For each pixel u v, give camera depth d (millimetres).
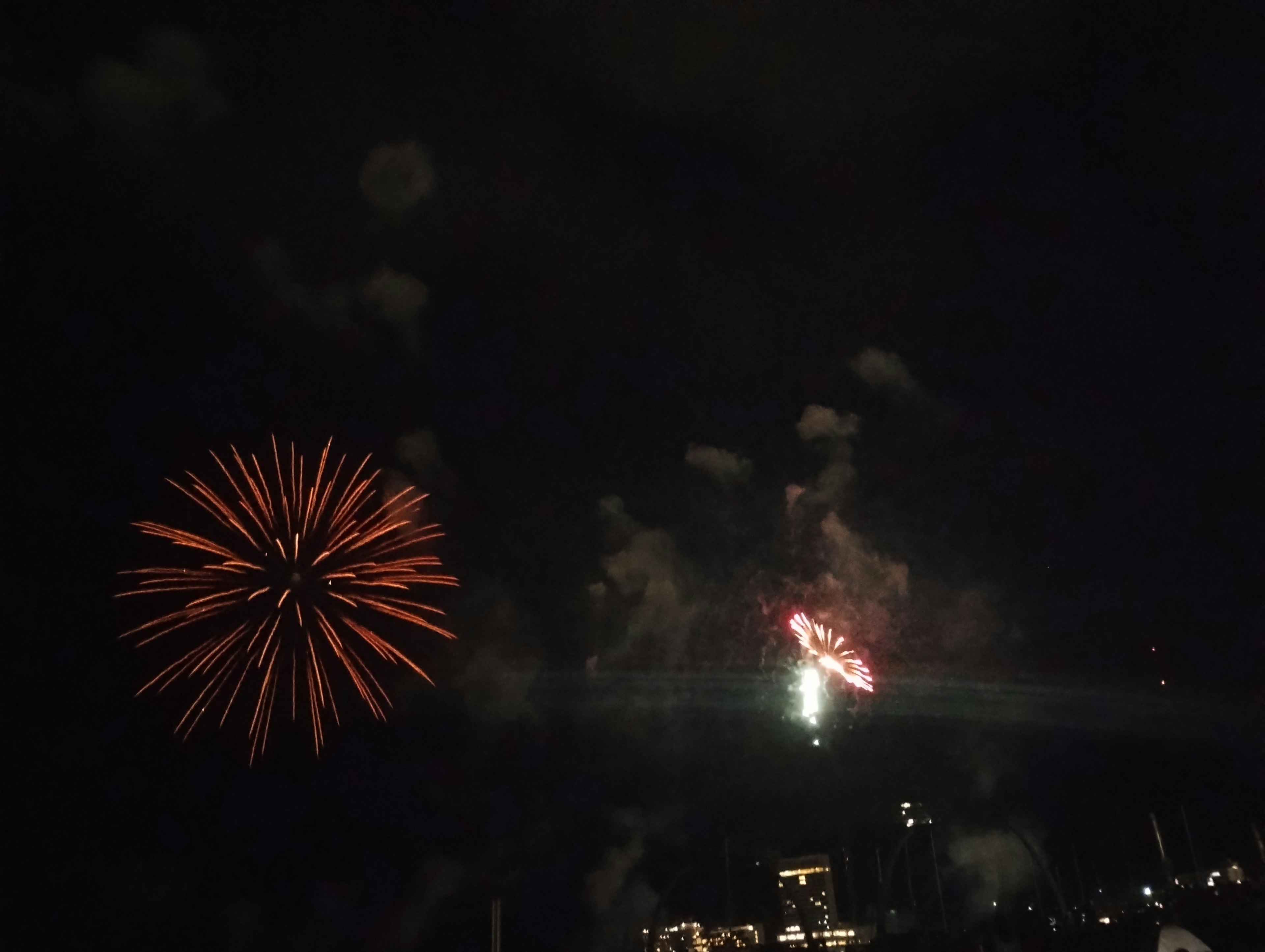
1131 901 44188
